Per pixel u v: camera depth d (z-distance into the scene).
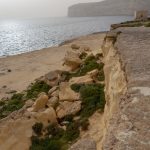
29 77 37.62
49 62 46.47
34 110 16.47
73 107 15.85
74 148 8.90
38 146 13.66
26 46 91.69
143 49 11.59
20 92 27.83
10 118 15.26
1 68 45.75
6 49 85.44
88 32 136.00
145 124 5.16
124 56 10.64
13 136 14.27
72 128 13.96
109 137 4.88
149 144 4.60
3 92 30.83
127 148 4.52
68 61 26.78
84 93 16.89
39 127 14.66
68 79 23.92
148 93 6.61
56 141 13.51
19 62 49.62
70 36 120.25
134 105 5.95
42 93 20.84
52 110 15.58
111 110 10.50
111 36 19.61
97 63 24.52
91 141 9.21
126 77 8.49
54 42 98.69
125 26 23.75
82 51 35.41
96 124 13.75
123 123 5.26
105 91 15.05
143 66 9.01
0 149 13.83
